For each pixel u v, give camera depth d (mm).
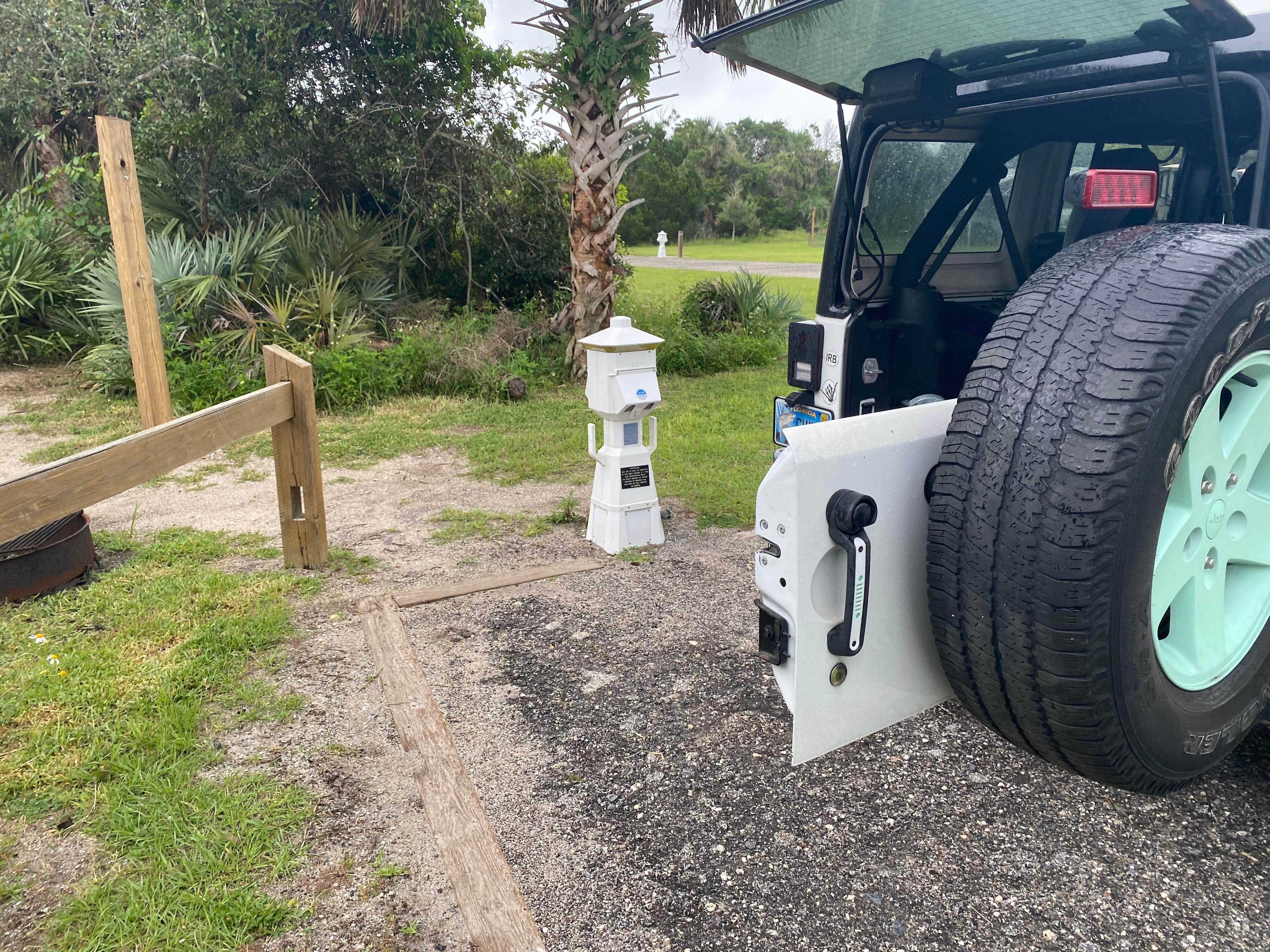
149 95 10688
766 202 60938
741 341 11117
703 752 2908
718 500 5695
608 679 3414
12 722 3066
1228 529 2111
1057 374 1822
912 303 3406
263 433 7582
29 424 7738
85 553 4363
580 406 8523
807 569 1896
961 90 3266
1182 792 2596
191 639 3625
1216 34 2346
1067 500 1746
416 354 9062
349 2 10328
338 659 3594
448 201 11852
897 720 2172
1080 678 1799
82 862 2406
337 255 10164
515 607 4105
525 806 2646
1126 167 3314
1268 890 2207
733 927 2152
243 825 2518
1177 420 1759
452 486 6195
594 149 9039
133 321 6332
